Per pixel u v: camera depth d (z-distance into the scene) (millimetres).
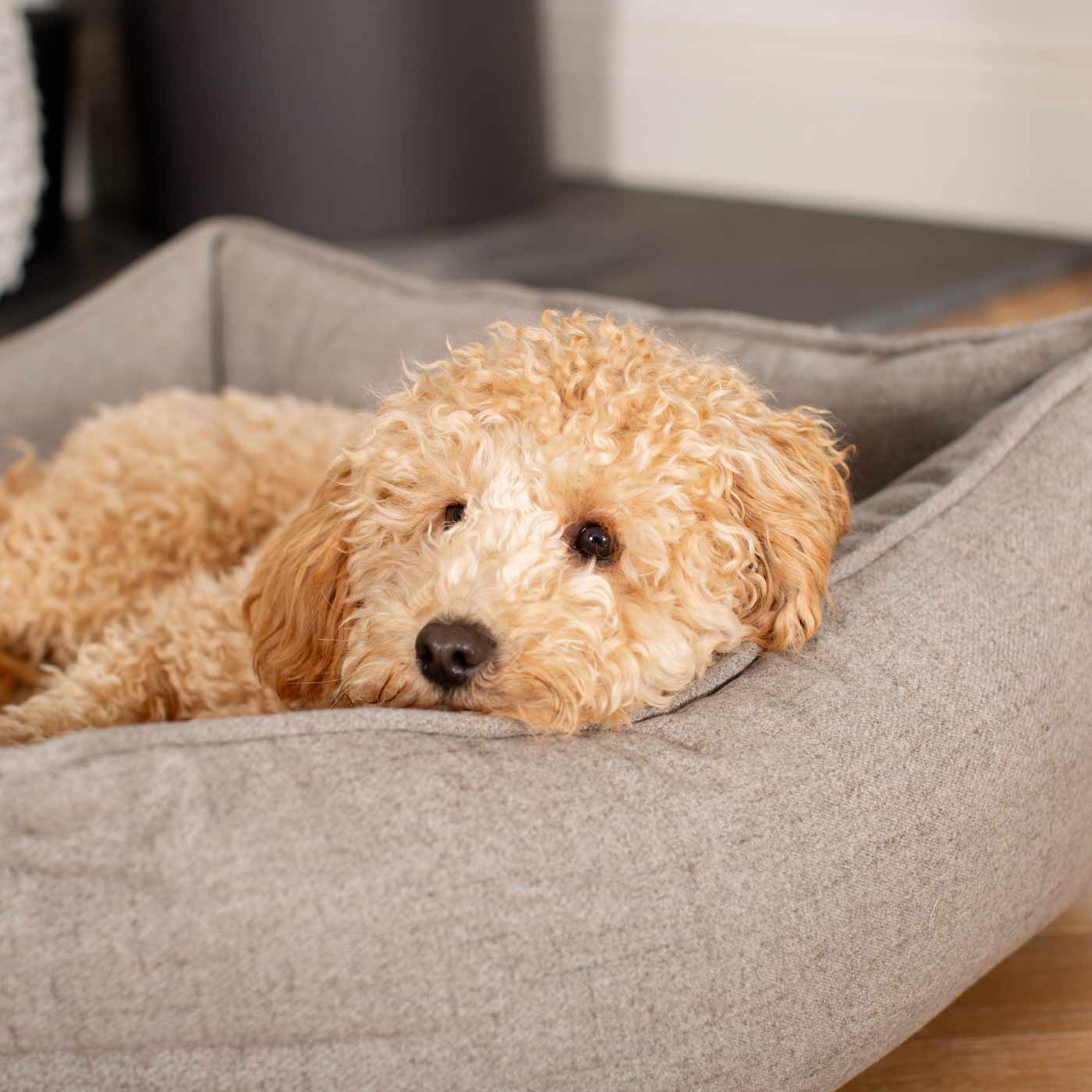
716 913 1054
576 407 1245
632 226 4695
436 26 4395
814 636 1225
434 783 1028
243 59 4289
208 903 963
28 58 3697
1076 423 1384
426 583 1207
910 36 4582
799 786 1105
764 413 1293
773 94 5004
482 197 4703
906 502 1400
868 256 4176
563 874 1014
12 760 993
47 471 1914
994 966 1384
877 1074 1347
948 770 1175
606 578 1213
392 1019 990
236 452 1837
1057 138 4336
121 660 1503
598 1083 1049
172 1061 1001
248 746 1027
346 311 2131
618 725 1153
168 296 2277
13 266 3795
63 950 957
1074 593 1292
